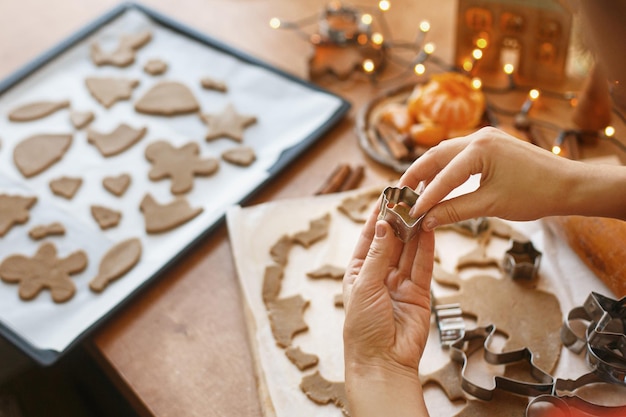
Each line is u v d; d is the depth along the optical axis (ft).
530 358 2.56
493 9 3.17
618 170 2.36
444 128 3.10
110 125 3.38
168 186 3.16
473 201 2.37
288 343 2.65
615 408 2.42
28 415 3.66
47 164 3.26
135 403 2.68
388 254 2.34
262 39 3.66
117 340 2.77
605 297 2.55
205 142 3.29
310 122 3.30
